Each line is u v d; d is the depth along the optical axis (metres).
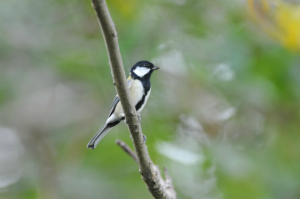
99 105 13.80
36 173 13.52
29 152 14.45
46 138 14.48
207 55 12.65
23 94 14.93
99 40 12.75
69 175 12.46
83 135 13.34
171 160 10.95
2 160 14.55
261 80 11.64
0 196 12.95
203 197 11.20
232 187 10.88
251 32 11.70
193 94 12.53
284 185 10.96
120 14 12.30
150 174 5.38
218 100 12.62
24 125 14.53
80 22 12.99
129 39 11.89
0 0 13.53
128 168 11.51
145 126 11.70
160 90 12.48
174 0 12.87
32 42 13.85
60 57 13.27
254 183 10.91
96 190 11.46
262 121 12.69
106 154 11.22
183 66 12.77
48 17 13.73
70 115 14.45
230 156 11.28
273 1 8.70
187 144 12.00
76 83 15.03
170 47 12.75
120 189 11.36
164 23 12.70
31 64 14.52
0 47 13.82
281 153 11.86
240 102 12.59
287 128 12.38
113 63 4.77
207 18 12.71
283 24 8.65
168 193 5.79
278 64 11.72
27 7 13.62
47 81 15.07
